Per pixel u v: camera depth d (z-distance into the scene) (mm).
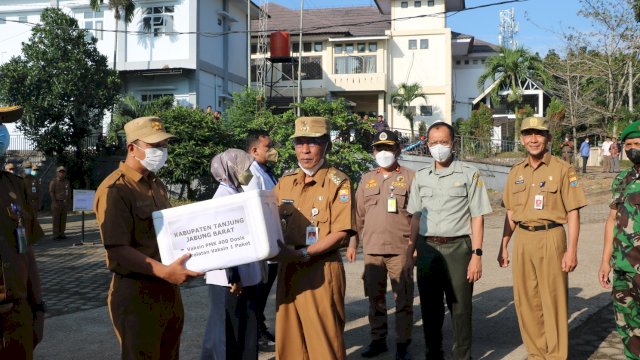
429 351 4816
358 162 15242
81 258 11125
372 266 5211
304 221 3814
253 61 38875
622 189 4266
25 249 3146
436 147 4758
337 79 38125
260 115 19609
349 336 5750
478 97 40625
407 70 38312
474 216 4684
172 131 19438
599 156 32344
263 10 33750
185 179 19656
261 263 4301
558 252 4738
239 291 4145
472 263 4613
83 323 6285
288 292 3803
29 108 21250
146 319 3350
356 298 7191
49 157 22812
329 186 3824
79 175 22453
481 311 6543
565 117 26609
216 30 29406
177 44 27297
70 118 22203
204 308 6797
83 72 21875
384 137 5238
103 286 8445
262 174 5469
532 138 4820
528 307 4844
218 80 29719
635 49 22375
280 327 3820
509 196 5031
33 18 28172
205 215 3213
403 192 5160
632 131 4105
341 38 37406
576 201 4676
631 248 4059
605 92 26453
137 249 3367
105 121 26328
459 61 44625
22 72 21484
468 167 4773
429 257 4742
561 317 4734
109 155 23078
